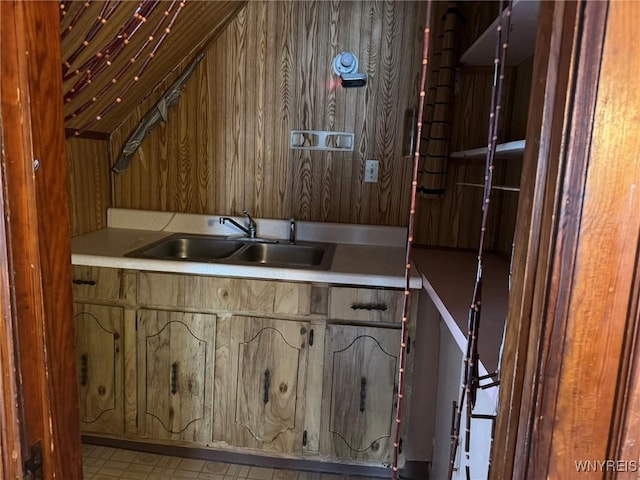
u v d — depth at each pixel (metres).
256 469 2.09
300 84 2.40
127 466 2.07
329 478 2.05
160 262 1.96
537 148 0.55
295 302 1.95
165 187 2.57
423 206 2.40
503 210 2.24
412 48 2.32
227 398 2.05
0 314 0.61
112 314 2.04
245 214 2.54
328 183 2.47
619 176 0.50
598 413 0.55
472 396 0.83
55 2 0.65
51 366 0.68
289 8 2.34
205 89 2.45
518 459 0.59
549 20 0.53
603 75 0.49
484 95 2.25
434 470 1.96
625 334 0.53
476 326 0.83
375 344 1.94
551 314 0.54
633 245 0.51
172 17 1.76
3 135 0.59
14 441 0.64
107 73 1.63
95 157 2.45
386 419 1.99
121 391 2.09
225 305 1.98
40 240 0.64
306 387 2.00
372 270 1.94
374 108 2.38
